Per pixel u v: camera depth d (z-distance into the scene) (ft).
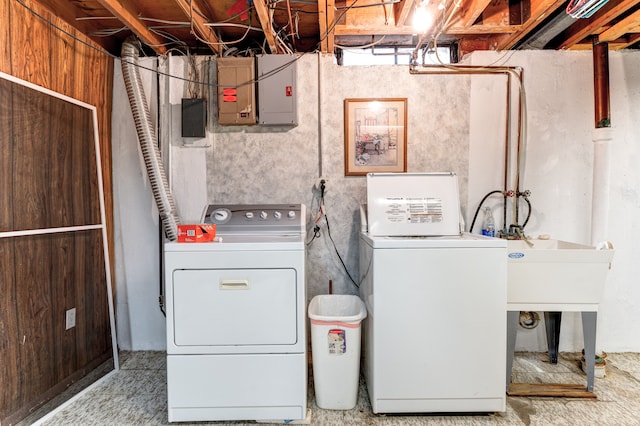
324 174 8.21
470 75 8.10
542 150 8.11
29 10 5.95
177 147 8.19
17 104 5.73
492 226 8.06
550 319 7.57
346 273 8.25
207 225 5.84
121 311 8.39
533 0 6.66
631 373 7.14
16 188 5.69
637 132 8.03
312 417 5.80
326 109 8.15
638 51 7.97
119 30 7.55
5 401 5.41
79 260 7.01
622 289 8.07
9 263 5.54
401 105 8.11
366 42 8.70
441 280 5.66
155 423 5.68
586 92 8.07
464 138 8.14
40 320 6.07
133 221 8.32
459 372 5.71
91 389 6.68
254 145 8.19
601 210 7.39
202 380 5.57
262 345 5.57
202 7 7.08
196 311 5.53
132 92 7.45
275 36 7.23
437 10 6.55
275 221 6.88
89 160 7.39
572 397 6.27
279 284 5.55
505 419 5.71
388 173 7.51
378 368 5.73
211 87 8.21
